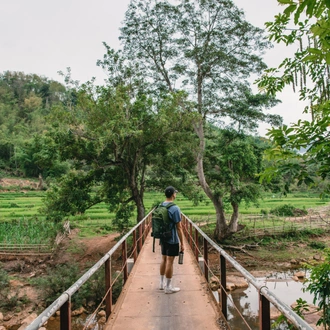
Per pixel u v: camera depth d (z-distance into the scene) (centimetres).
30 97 12206
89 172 2481
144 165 2677
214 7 2428
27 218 3862
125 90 2298
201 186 2919
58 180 2464
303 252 2673
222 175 2770
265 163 2697
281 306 232
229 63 2469
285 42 473
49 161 2306
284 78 520
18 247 2589
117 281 1504
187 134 2453
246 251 2645
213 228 3312
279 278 2017
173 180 2755
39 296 1642
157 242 1267
